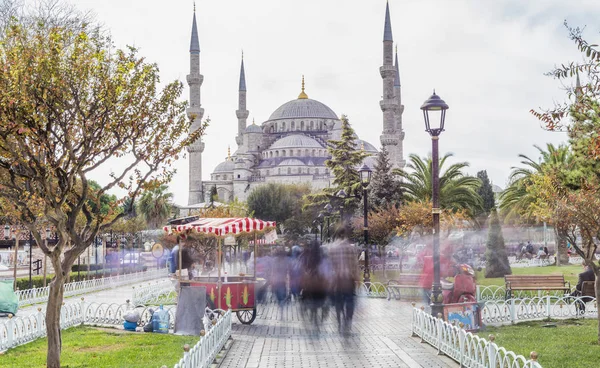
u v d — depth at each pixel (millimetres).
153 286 31875
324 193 58969
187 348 10188
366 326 18547
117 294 33156
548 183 15945
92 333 17891
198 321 17562
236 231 18953
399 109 140500
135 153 13344
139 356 14000
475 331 16594
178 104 13750
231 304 19141
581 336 15961
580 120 13180
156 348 15078
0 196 13305
